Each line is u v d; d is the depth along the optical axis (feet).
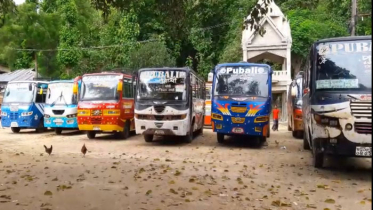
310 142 36.50
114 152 45.47
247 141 57.82
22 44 111.34
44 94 77.41
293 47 99.91
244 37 93.35
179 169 33.91
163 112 51.16
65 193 24.98
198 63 123.24
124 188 26.40
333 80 31.60
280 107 107.34
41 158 39.86
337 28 100.37
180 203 22.98
